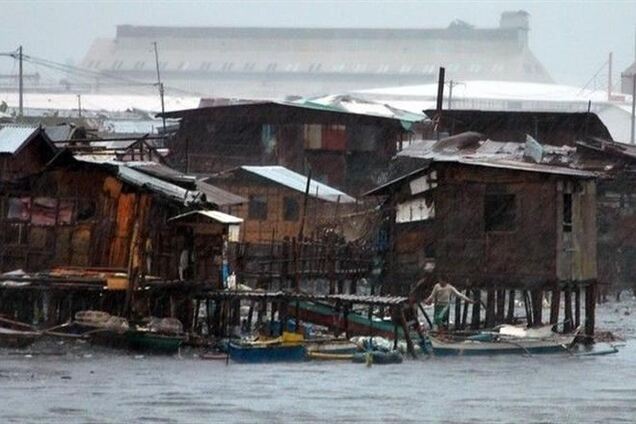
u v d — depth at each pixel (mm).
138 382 135875
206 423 117062
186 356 154500
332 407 125375
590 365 157500
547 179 167500
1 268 160375
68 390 130500
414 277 176250
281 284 173625
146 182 158375
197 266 162625
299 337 154750
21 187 160375
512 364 157000
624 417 124625
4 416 117750
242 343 151875
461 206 170625
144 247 154875
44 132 170500
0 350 153125
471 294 188250
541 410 127250
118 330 151500
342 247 183375
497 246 169250
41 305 156125
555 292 167875
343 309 162125
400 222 179500
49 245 159875
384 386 137750
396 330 157625
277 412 122188
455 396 133375
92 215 159375
